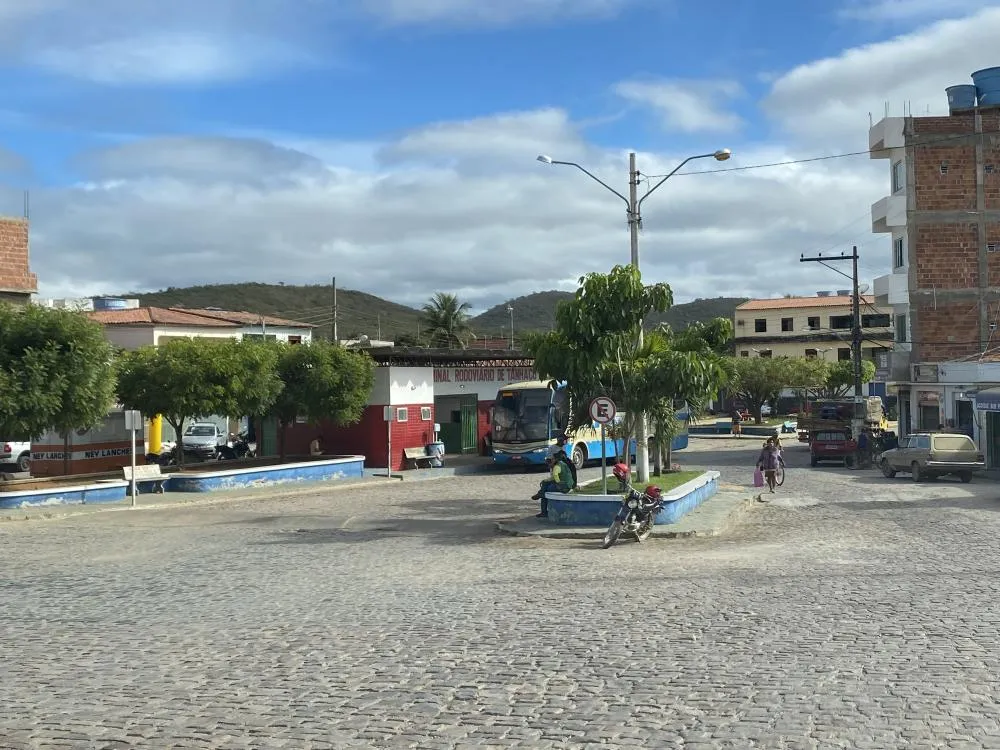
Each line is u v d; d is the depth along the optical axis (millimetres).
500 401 39000
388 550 17562
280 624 10789
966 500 25578
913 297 46438
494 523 21906
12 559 16953
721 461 44562
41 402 24297
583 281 21688
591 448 40125
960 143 46219
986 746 6145
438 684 8016
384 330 183375
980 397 37469
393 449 39281
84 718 7289
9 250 32719
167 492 29906
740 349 102062
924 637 9289
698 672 8164
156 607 12109
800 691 7477
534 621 10586
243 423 54375
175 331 55000
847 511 23281
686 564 15086
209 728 6953
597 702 7352
